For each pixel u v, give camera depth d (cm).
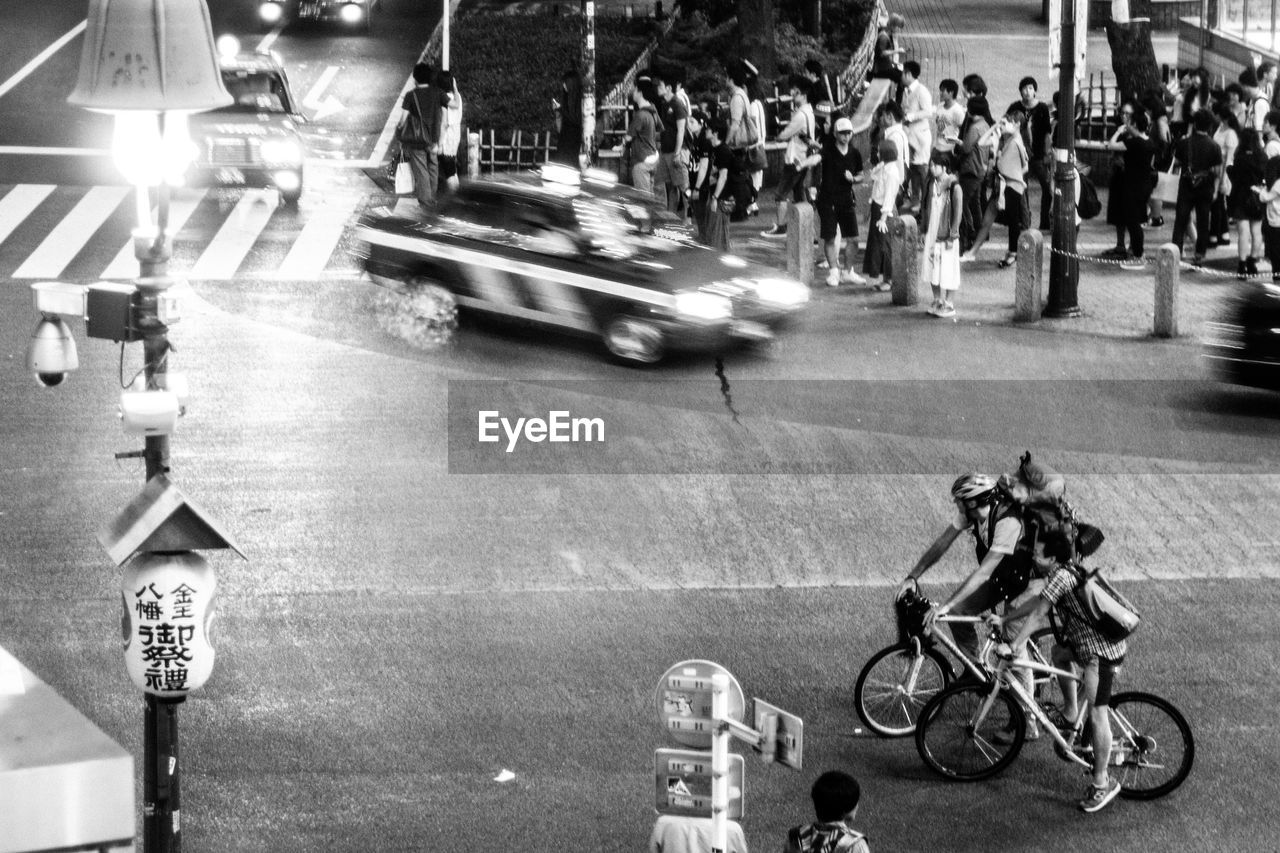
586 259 2562
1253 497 2114
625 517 2044
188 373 2481
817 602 1842
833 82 4616
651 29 5441
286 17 5675
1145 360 2609
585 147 3962
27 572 1855
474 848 1350
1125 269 3198
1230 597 1861
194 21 1117
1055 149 2809
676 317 2494
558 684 1641
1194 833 1387
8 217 3400
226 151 3528
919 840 1370
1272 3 4994
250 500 2047
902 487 2131
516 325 2639
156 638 1156
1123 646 1411
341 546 1942
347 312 2809
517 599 1834
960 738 1475
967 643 1526
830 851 1117
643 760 1500
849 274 3098
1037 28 5759
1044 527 1483
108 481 2095
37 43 5191
